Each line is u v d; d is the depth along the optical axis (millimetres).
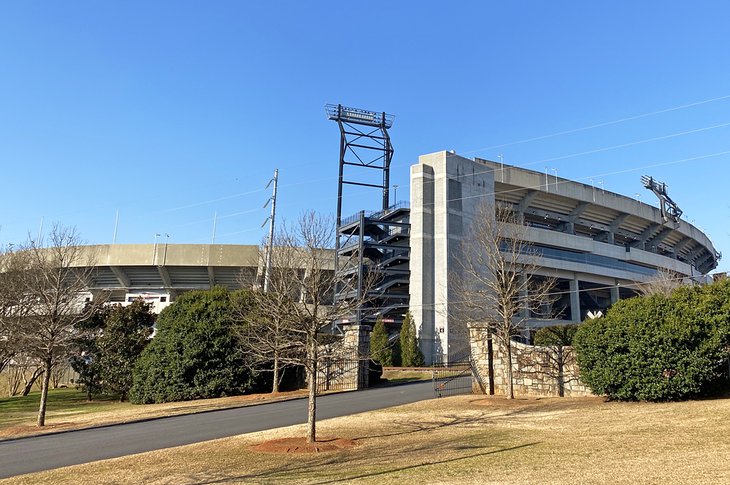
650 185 77375
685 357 15266
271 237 27641
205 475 9977
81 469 11117
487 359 22625
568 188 68062
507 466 9234
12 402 31391
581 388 19547
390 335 54750
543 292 31750
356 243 56438
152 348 27609
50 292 22750
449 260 54938
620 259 74250
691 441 10094
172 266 65375
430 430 14266
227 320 27562
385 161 67625
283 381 28672
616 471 8266
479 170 60750
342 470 9812
